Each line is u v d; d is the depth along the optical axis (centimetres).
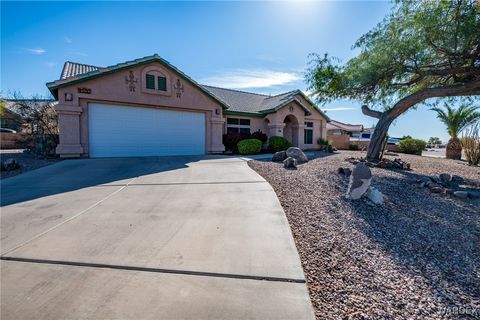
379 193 571
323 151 2041
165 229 400
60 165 1028
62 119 1204
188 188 656
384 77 1136
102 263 301
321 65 1184
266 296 243
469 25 840
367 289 269
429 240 401
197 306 227
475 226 463
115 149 1342
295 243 363
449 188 716
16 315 217
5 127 2073
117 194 609
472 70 1008
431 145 5425
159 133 1465
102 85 1273
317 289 264
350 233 409
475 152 1373
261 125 2028
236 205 515
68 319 212
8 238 371
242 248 338
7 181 764
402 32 988
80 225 419
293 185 678
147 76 1396
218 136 1662
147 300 235
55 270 287
